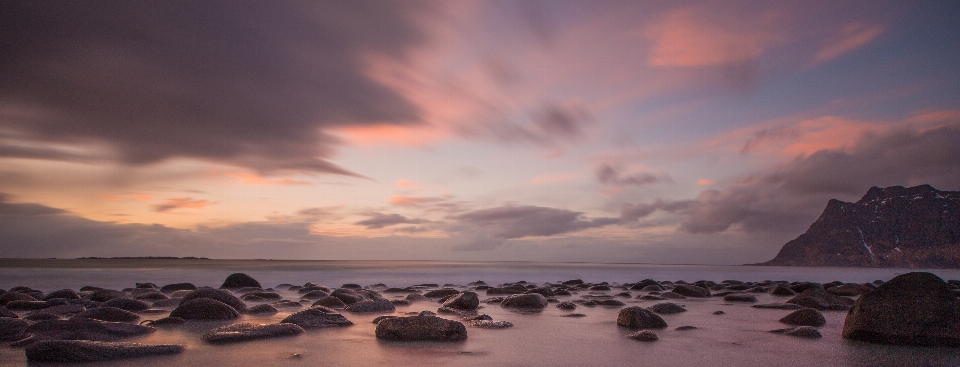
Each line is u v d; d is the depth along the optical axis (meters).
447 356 6.70
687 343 7.90
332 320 9.36
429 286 23.06
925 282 8.10
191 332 8.38
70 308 11.62
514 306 13.39
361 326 9.23
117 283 28.31
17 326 7.53
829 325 10.02
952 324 7.60
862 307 8.30
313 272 41.66
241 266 56.44
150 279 31.22
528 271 51.28
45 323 7.69
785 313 12.45
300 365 6.09
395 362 6.32
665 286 24.03
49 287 25.19
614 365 6.34
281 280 31.25
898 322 7.82
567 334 8.66
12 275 34.31
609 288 22.89
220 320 9.84
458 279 35.41
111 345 6.36
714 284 26.22
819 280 47.12
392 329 7.95
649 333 8.25
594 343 7.80
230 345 7.22
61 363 5.95
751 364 6.45
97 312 9.41
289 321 9.09
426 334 7.89
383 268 54.03
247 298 15.41
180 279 31.80
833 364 6.48
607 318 11.04
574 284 25.11
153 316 10.74
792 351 7.29
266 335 7.84
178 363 6.08
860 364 6.48
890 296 8.16
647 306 14.17
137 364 6.01
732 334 8.84
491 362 6.40
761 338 8.39
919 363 6.53
